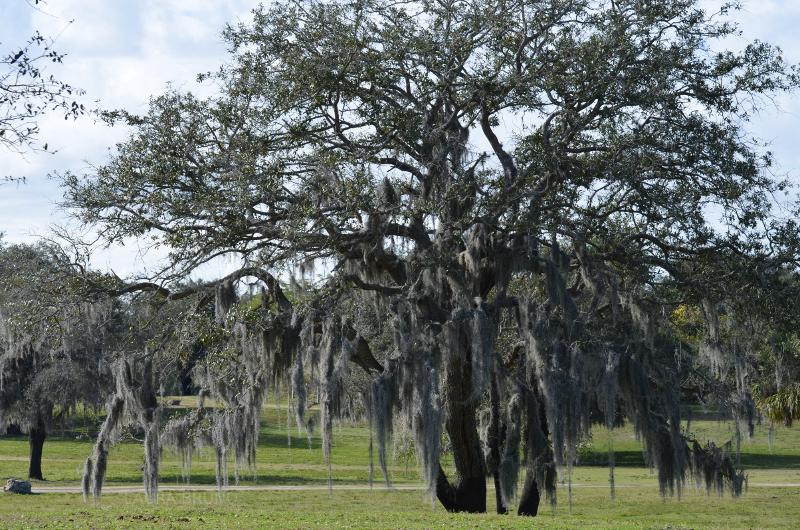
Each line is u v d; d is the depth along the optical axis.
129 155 23.84
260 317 22.75
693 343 30.67
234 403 23.50
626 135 24.27
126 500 33.22
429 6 24.52
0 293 24.95
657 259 25.20
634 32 24.23
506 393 25.50
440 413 21.69
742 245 24.83
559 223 23.39
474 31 24.22
